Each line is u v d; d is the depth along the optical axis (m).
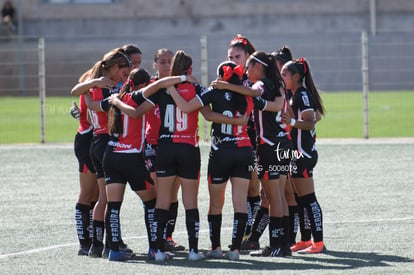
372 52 85.62
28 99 76.50
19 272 22.86
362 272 22.20
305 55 83.12
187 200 24.56
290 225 26.92
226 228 29.81
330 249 25.78
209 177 24.80
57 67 72.75
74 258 24.86
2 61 71.25
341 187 38.66
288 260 24.36
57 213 32.88
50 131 66.50
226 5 121.94
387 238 27.25
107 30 122.19
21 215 32.44
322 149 53.62
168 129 24.38
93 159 25.53
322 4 120.75
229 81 24.25
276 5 121.50
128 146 24.39
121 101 24.27
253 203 27.83
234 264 23.75
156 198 25.20
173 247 26.64
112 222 24.47
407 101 82.88
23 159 50.41
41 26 121.38
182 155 24.17
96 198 26.89
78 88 24.97
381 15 119.31
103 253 25.12
